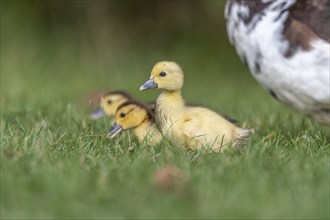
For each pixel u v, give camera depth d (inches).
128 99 537.6
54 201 353.4
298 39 430.6
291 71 435.8
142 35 992.9
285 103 462.6
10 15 956.6
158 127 469.1
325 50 425.4
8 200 357.7
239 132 459.8
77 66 945.5
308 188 370.3
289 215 337.7
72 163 405.7
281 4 441.1
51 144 446.6
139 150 434.9
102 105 542.3
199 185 370.9
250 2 450.0
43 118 549.3
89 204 351.3
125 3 979.3
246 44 454.6
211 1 960.9
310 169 400.2
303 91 439.2
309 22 431.2
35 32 965.8
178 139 458.9
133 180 378.0
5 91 727.1
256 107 647.1
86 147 441.1
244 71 973.2
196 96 765.9
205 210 342.0
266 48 441.4
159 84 460.1
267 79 452.8
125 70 944.9
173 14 983.6
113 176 381.7
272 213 339.3
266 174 386.9
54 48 962.1
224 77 962.1
